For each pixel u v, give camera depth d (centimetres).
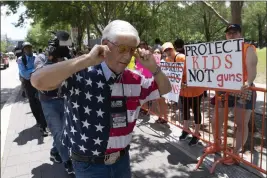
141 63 185
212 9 700
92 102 171
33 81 156
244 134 374
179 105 537
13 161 427
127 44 162
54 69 150
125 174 198
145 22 1823
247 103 360
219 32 3017
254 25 4969
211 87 355
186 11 2431
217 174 356
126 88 178
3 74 2247
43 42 4819
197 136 431
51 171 387
